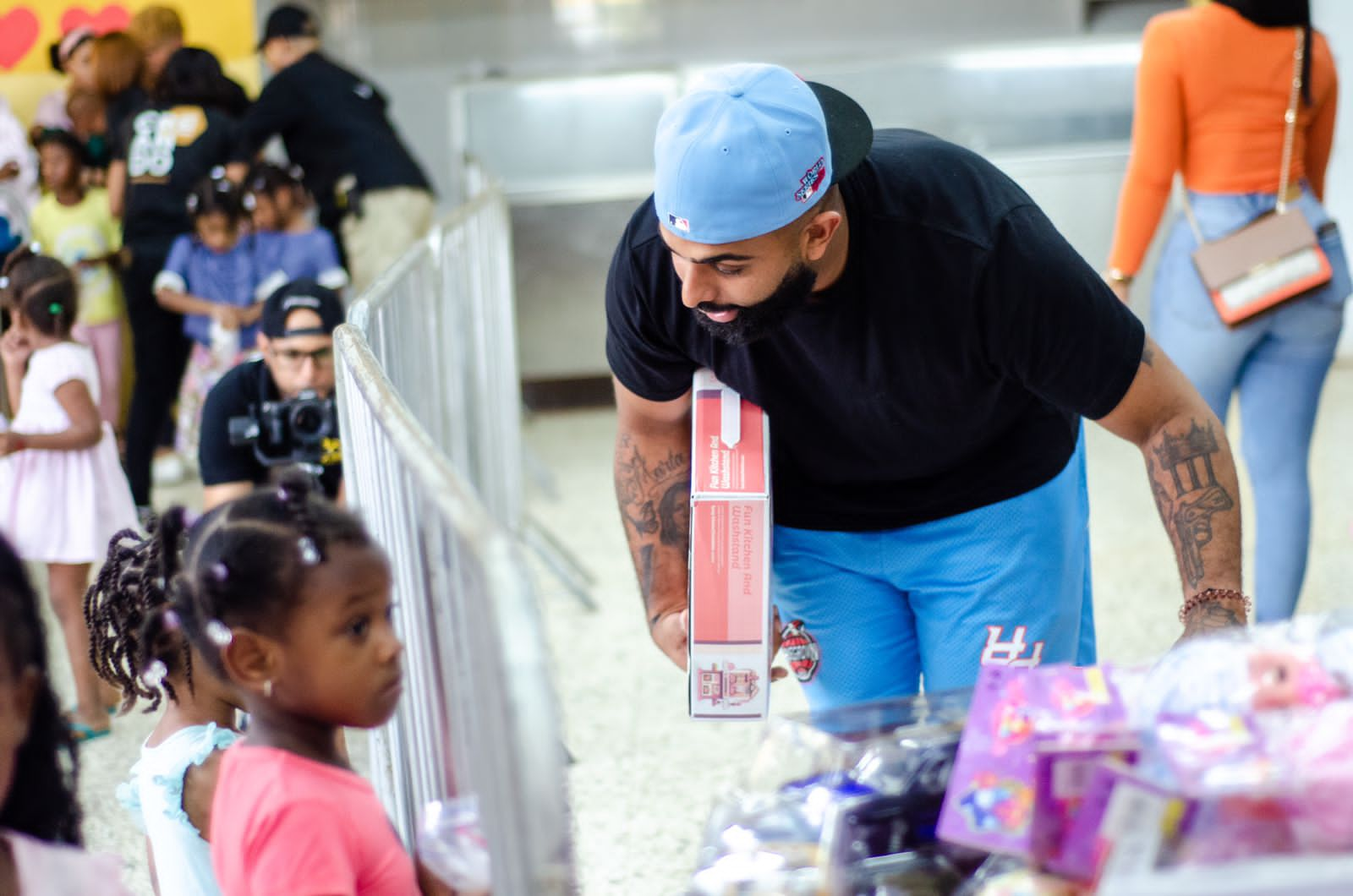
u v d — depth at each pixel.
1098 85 6.00
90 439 3.13
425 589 1.26
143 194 4.80
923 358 1.71
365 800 1.34
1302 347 2.90
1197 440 1.72
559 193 5.86
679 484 1.99
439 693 1.25
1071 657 2.02
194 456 5.24
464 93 6.21
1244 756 0.98
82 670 3.15
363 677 1.30
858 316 1.69
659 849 2.62
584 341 5.97
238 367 2.71
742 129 1.50
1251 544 4.08
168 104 4.88
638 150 6.26
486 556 0.92
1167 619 3.58
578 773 2.95
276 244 4.65
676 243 1.55
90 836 2.71
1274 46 2.79
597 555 4.32
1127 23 6.57
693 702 1.80
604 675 3.45
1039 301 1.65
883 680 2.04
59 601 3.15
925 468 1.90
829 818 1.15
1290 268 2.80
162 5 5.42
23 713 1.20
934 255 1.65
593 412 6.15
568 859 0.99
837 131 1.62
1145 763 1.00
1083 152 5.68
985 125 5.99
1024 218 1.68
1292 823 0.94
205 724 1.71
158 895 1.71
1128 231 2.94
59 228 5.22
